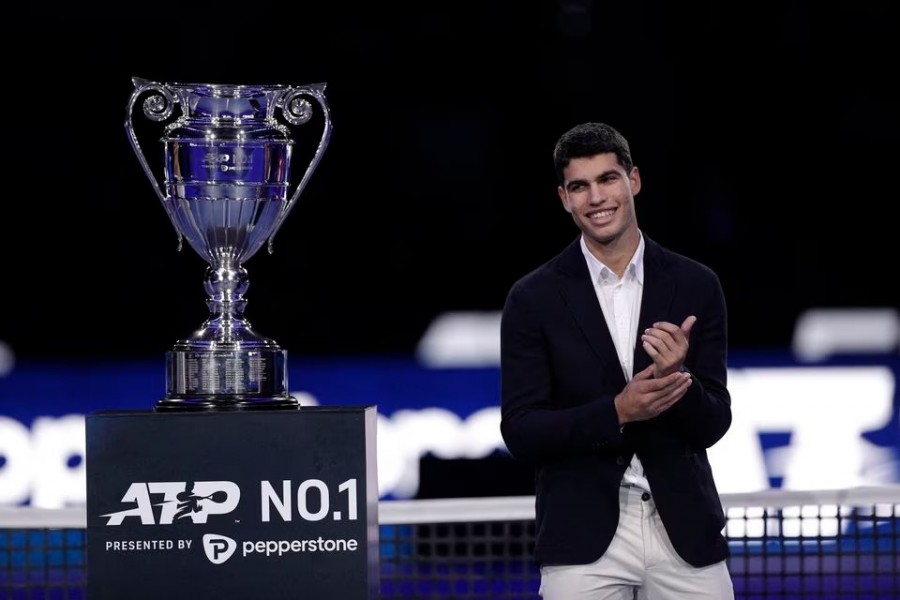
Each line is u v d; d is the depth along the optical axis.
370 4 27.97
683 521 6.91
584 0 28.09
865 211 28.16
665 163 28.17
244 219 6.68
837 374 18.41
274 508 6.16
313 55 27.94
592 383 6.93
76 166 27.31
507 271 28.02
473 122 28.19
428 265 28.08
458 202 28.19
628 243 7.04
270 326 27.17
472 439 18.34
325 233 27.91
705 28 28.20
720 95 28.38
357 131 28.00
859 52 28.28
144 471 6.15
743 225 28.27
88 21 27.47
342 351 27.19
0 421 18.58
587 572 6.97
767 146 28.42
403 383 19.05
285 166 6.74
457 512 9.08
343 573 6.16
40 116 27.33
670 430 6.96
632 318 7.08
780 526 9.62
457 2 28.08
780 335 27.34
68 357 26.78
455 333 24.28
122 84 27.55
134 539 6.16
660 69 28.19
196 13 27.66
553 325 7.00
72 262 27.06
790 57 28.36
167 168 6.70
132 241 27.17
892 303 27.88
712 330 7.07
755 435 18.28
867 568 13.53
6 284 27.00
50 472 18.30
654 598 7.11
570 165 6.86
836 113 28.38
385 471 18.16
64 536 9.59
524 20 28.16
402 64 28.11
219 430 6.15
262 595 6.16
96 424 6.15
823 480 18.06
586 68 28.20
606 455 6.94
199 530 6.16
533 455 6.86
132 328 27.09
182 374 6.47
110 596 6.16
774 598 12.79
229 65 27.88
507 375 7.07
